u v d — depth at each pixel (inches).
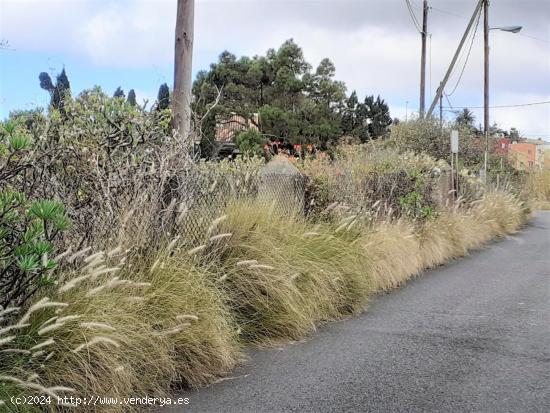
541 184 1254.9
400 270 378.3
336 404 183.3
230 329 224.5
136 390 177.2
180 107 279.4
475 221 591.2
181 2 281.0
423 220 469.1
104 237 207.6
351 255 320.5
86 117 242.5
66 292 174.1
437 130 901.8
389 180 455.5
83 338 164.1
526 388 198.2
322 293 283.0
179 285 209.3
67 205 201.0
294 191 347.9
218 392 191.5
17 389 149.3
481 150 967.0
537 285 382.6
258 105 1453.0
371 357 230.4
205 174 270.1
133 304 190.1
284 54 1472.7
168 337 190.9
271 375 208.2
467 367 219.8
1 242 161.5
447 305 323.6
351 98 1630.2
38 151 204.5
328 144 1206.3
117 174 227.0
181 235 239.5
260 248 261.4
